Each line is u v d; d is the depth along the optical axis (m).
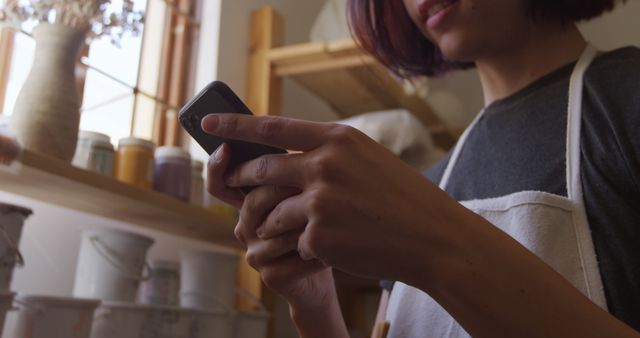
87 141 0.97
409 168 0.40
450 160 0.77
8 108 1.06
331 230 0.38
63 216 1.10
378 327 0.63
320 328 0.61
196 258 1.14
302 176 0.39
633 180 0.52
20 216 0.78
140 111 1.40
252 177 0.43
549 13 0.67
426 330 0.60
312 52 1.54
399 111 1.69
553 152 0.60
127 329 0.92
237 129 0.40
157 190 1.09
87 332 0.84
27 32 0.96
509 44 0.68
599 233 0.53
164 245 1.32
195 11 1.61
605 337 0.36
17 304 0.80
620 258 0.51
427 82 1.85
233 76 1.58
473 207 0.61
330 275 0.62
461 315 0.38
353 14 0.93
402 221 0.37
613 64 0.60
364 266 0.38
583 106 0.59
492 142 0.69
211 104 0.45
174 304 1.07
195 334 1.04
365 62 1.42
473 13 0.66
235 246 1.42
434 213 0.38
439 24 0.68
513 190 0.61
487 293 0.37
